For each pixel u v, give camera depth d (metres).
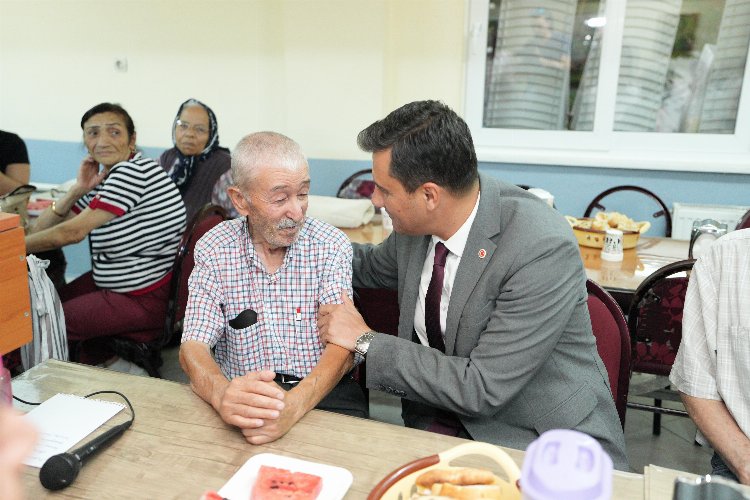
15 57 3.75
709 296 1.18
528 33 3.19
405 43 3.31
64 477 0.86
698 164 3.04
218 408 1.05
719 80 3.07
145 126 3.71
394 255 1.50
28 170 3.02
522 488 0.57
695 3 2.99
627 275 1.98
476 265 1.23
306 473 0.87
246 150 1.24
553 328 1.17
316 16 3.20
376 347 1.23
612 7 3.03
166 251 2.18
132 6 3.50
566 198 3.29
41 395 1.12
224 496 0.84
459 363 1.19
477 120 3.36
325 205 2.54
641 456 2.09
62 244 2.10
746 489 0.78
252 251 1.35
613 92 3.14
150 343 2.21
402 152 1.12
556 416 1.23
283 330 1.39
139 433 1.01
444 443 0.99
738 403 1.15
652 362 1.89
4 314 1.13
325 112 3.35
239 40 3.44
